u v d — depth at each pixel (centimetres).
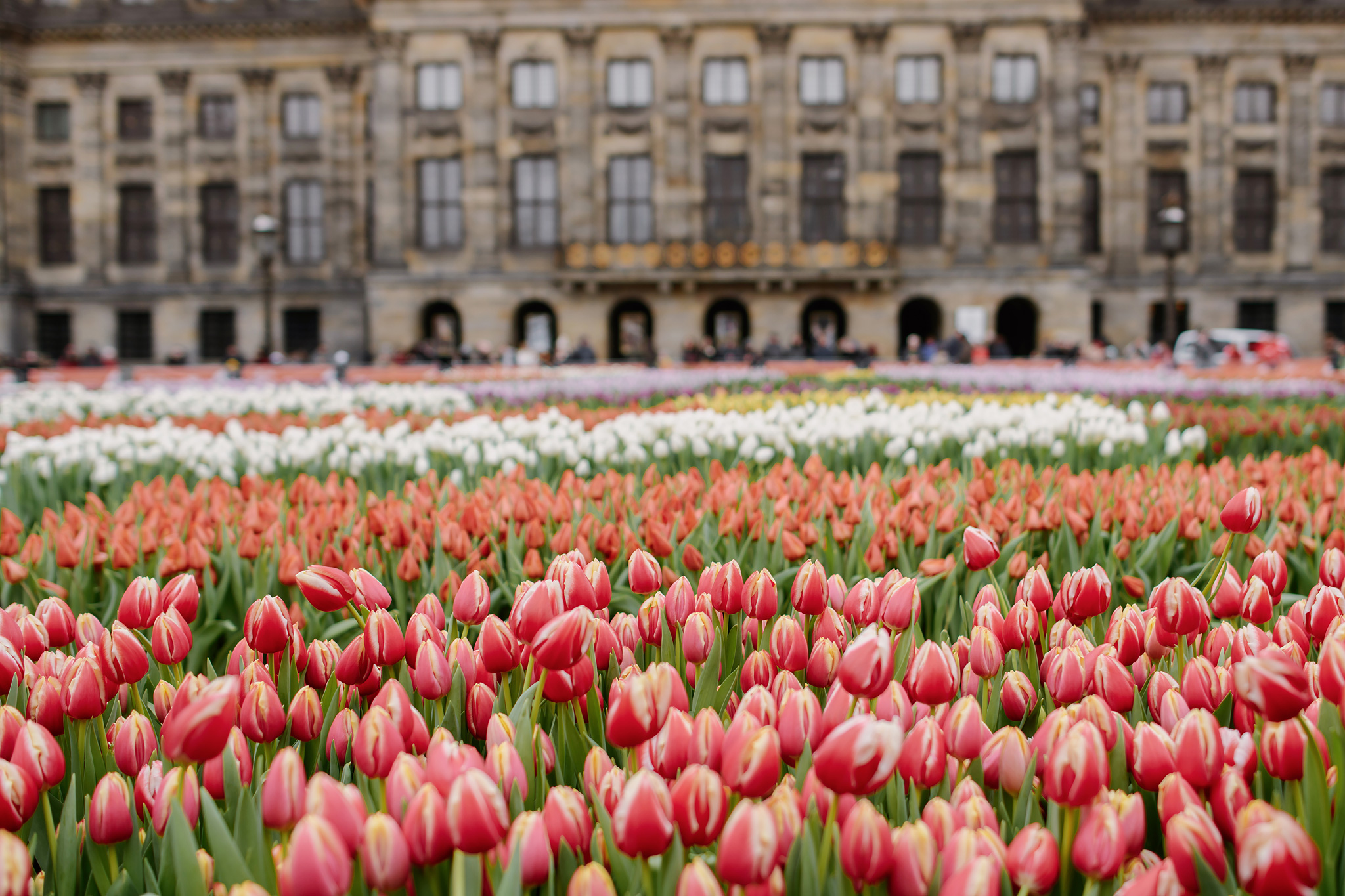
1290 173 4603
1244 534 379
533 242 4256
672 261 4141
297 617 308
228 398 1418
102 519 466
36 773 174
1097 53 4562
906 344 4691
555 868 159
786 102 4153
